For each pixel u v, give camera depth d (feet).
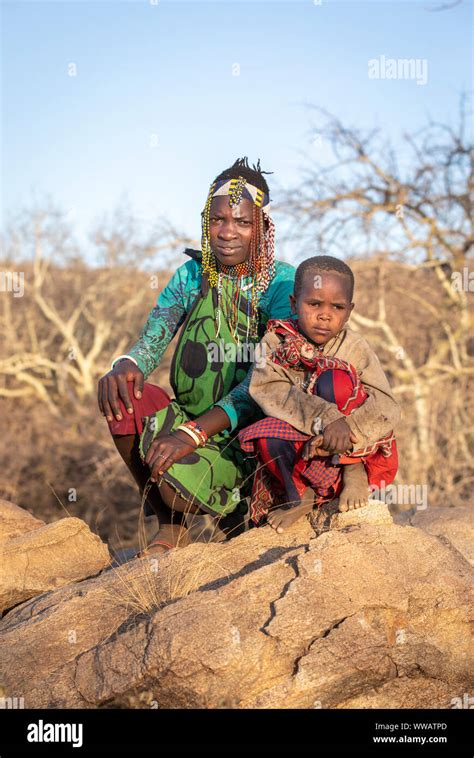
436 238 45.55
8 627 10.82
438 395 42.70
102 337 73.36
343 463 10.59
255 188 12.05
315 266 10.84
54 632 10.21
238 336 12.17
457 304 45.24
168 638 9.01
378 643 9.30
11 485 58.23
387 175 44.91
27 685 9.69
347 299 10.83
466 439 44.19
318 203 44.19
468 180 44.86
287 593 9.56
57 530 12.70
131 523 55.26
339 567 9.88
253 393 10.85
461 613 9.80
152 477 11.38
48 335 78.95
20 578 12.10
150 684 9.04
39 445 61.77
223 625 9.09
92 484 58.29
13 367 72.59
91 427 62.69
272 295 12.26
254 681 9.00
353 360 10.98
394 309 47.14
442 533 13.41
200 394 12.17
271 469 10.92
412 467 40.88
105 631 10.12
